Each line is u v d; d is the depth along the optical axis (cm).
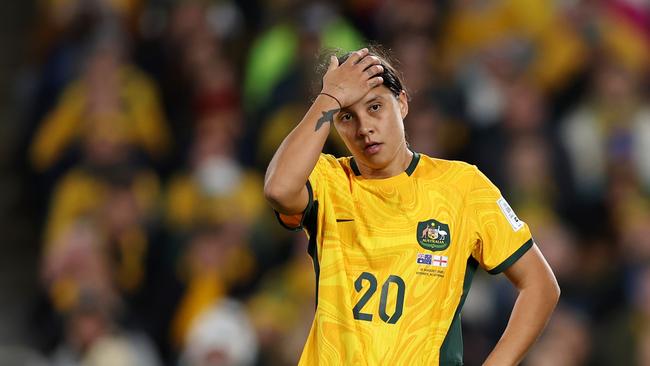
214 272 3466
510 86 3797
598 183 3666
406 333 1382
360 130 1405
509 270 1436
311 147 1378
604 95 3812
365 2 4028
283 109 3759
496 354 1402
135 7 4200
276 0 4081
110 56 3962
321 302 1404
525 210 3512
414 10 3956
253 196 3647
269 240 3578
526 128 3678
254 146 3778
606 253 3522
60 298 3472
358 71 1404
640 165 3722
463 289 1423
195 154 3741
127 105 3884
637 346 3259
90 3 4138
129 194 3606
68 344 3356
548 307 1425
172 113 4009
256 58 3916
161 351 3450
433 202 1427
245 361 3197
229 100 4009
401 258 1405
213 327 3212
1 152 4325
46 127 3922
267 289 3419
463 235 1423
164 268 3541
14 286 4025
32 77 4269
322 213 1428
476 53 3934
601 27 3975
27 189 4097
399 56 3747
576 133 3756
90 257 3444
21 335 3691
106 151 3759
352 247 1415
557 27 3975
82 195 3688
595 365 3303
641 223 3522
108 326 3256
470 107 3731
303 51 3812
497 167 3609
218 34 4138
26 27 4722
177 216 3616
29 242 4116
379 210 1423
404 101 1445
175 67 4047
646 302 3284
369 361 1374
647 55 4028
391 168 1438
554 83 3903
